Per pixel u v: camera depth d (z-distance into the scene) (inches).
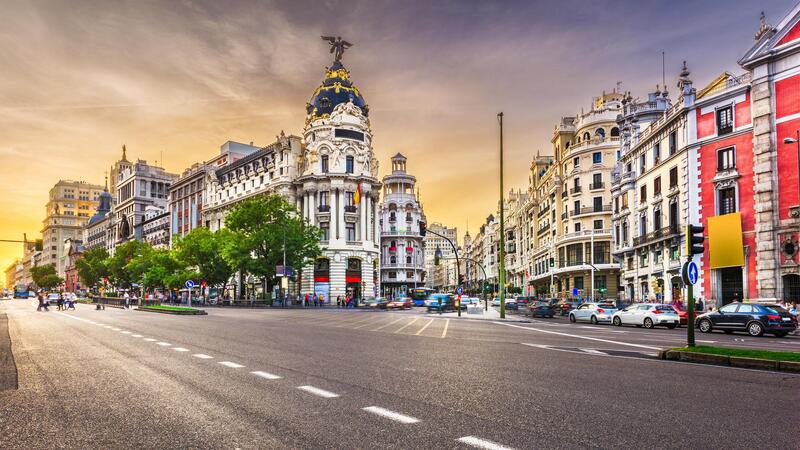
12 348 673.0
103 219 7027.6
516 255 4928.6
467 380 427.2
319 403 339.9
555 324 1378.0
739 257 1558.8
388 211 5246.1
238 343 722.2
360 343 733.9
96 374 459.2
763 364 512.1
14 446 255.6
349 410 321.1
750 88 1569.9
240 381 418.3
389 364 518.6
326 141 3405.5
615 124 3083.2
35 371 478.9
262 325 1141.1
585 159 3093.0
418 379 430.6
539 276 3905.0
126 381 422.3
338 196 3383.4
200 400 349.1
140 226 5821.9
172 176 6269.7
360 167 3464.6
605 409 326.3
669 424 292.0
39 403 346.9
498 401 348.2
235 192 4042.8
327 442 257.3
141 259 3909.9
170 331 948.0
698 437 267.6
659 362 552.7
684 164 1753.2
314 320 1390.3
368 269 3430.1
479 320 1478.8
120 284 4995.1
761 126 1525.6
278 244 2736.2
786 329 1048.8
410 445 252.4
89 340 776.9
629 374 464.8
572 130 3444.9
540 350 660.7
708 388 399.9
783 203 1472.7
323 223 3373.5
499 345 721.0
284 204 2869.1
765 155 1510.8
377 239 3582.7
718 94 1652.3
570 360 559.8
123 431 278.2
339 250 3321.9
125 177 6358.3
